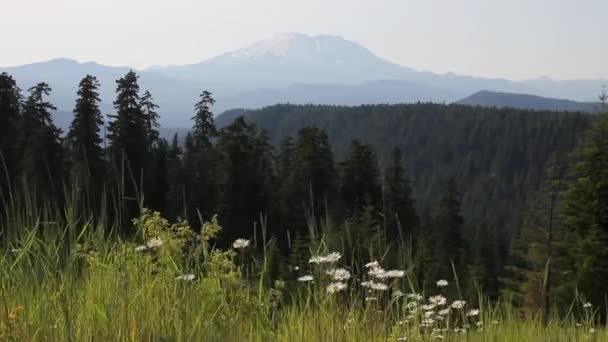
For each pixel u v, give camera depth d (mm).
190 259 3271
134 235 3127
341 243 3234
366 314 3168
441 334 3584
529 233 24016
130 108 46031
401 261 3342
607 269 20344
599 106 24344
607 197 22297
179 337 2613
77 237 2807
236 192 46781
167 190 46062
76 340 2498
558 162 24703
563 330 4125
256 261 3293
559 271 21984
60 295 2580
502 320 4215
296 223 40812
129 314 2738
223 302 2951
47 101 40875
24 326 2492
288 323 3162
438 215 48031
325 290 3215
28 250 2693
